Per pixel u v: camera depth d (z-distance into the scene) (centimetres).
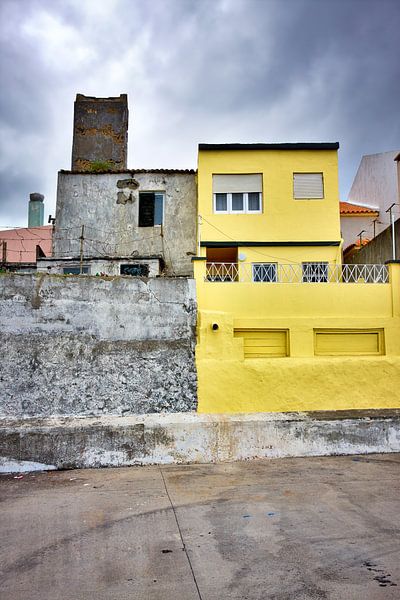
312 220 1858
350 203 2805
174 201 2070
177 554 379
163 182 2080
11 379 1236
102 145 2377
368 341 1412
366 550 382
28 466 651
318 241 1844
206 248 1867
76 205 2069
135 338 1299
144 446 676
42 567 358
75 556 377
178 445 681
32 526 441
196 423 688
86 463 663
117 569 355
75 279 1305
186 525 441
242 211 1875
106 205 2070
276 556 373
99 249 2042
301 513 469
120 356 1279
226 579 338
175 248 2044
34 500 520
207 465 666
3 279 1281
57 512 480
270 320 1384
